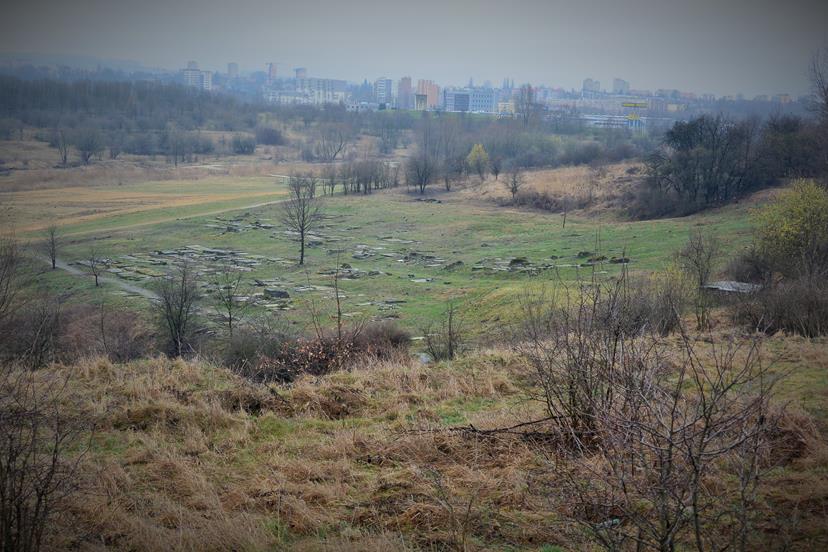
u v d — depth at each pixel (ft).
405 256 213.25
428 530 21.72
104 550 20.49
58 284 178.60
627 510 19.43
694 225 210.79
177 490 24.97
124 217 293.43
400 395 36.35
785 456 25.11
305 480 25.77
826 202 108.88
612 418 22.59
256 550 20.70
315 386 37.70
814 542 19.34
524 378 38.99
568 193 298.35
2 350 61.31
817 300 58.23
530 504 22.82
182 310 107.24
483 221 264.93
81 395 34.22
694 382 33.99
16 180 392.27
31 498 22.41
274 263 208.23
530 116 602.85
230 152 562.66
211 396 34.78
